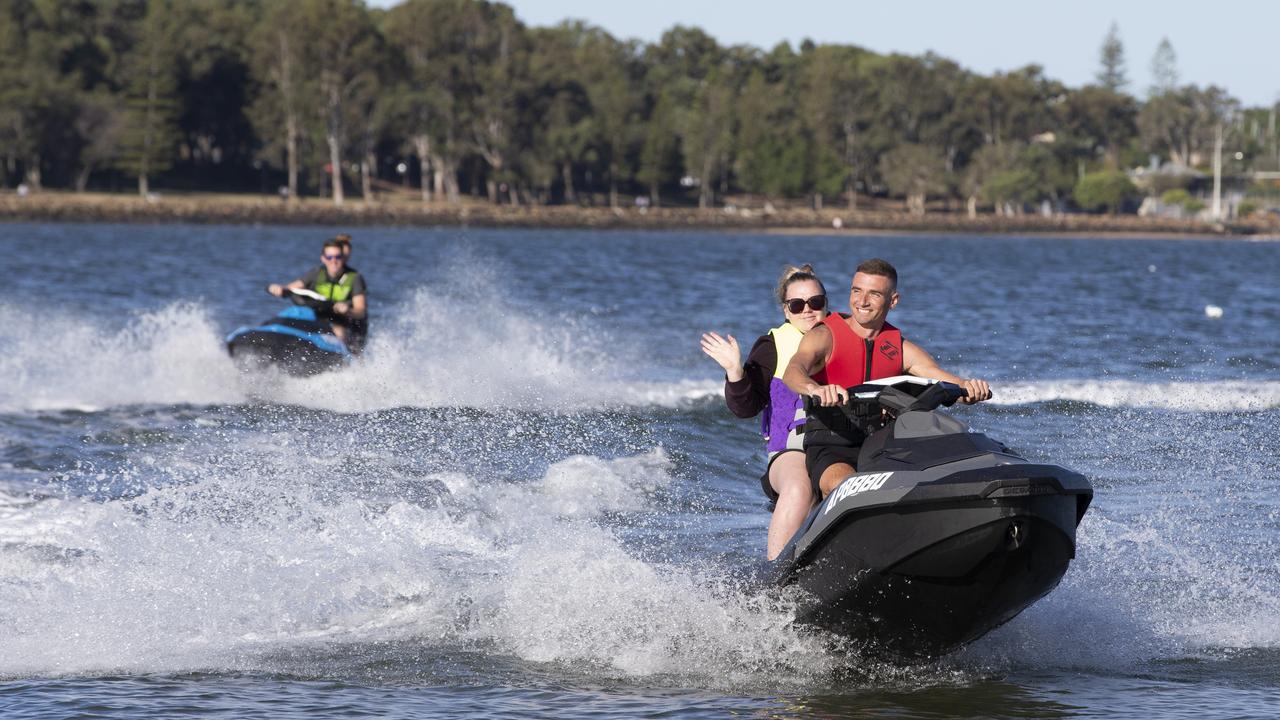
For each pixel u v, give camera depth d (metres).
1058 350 61.69
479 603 22.52
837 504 18.55
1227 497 30.64
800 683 19.34
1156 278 143.00
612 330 72.12
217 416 40.47
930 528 17.92
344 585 23.20
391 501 28.58
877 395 19.42
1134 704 18.30
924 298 100.19
